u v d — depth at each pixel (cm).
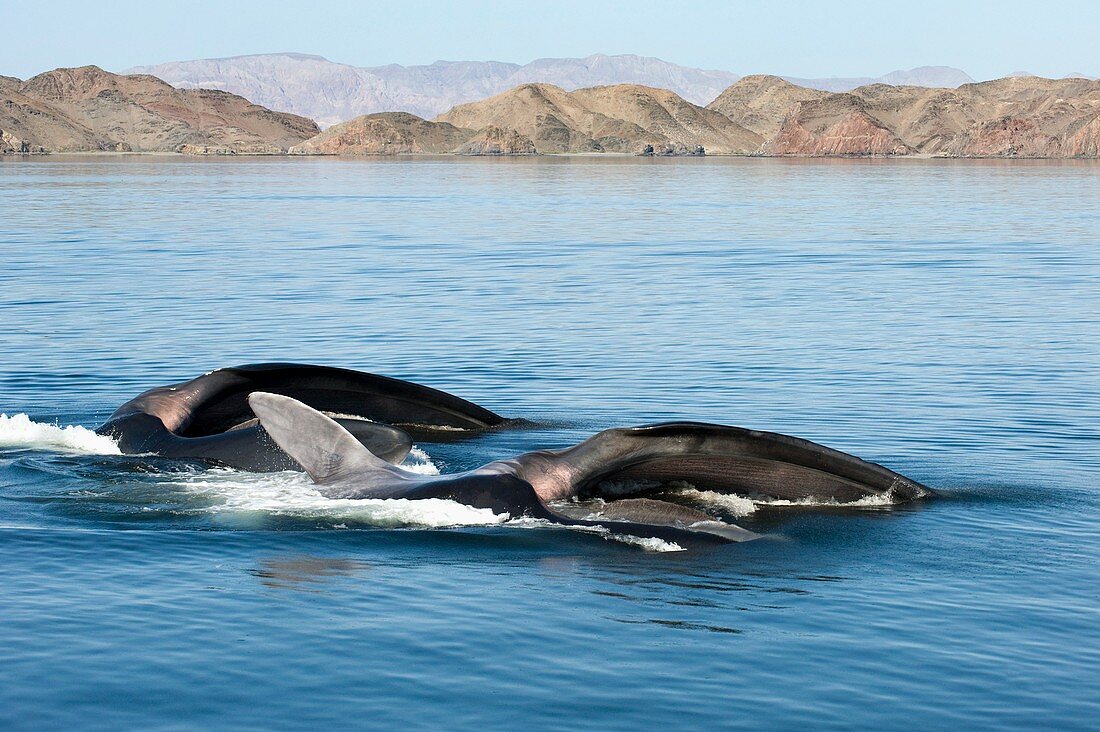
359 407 2041
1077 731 986
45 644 1134
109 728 974
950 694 1050
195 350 2967
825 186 15238
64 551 1409
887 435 2109
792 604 1262
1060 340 3184
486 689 1049
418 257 5600
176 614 1213
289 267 5075
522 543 1438
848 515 1598
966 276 4803
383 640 1152
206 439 1820
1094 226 7669
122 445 1855
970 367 2773
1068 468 1872
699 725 988
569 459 1576
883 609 1252
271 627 1180
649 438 1561
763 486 1631
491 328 3375
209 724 982
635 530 1473
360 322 3478
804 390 2516
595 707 1018
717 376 2673
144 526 1509
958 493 1712
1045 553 1449
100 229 7206
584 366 2795
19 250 5747
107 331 3253
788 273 4934
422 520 1507
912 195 12444
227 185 15025
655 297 4109
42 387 2481
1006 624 1213
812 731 981
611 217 8812
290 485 1672
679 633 1177
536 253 5850
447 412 2077
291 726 980
